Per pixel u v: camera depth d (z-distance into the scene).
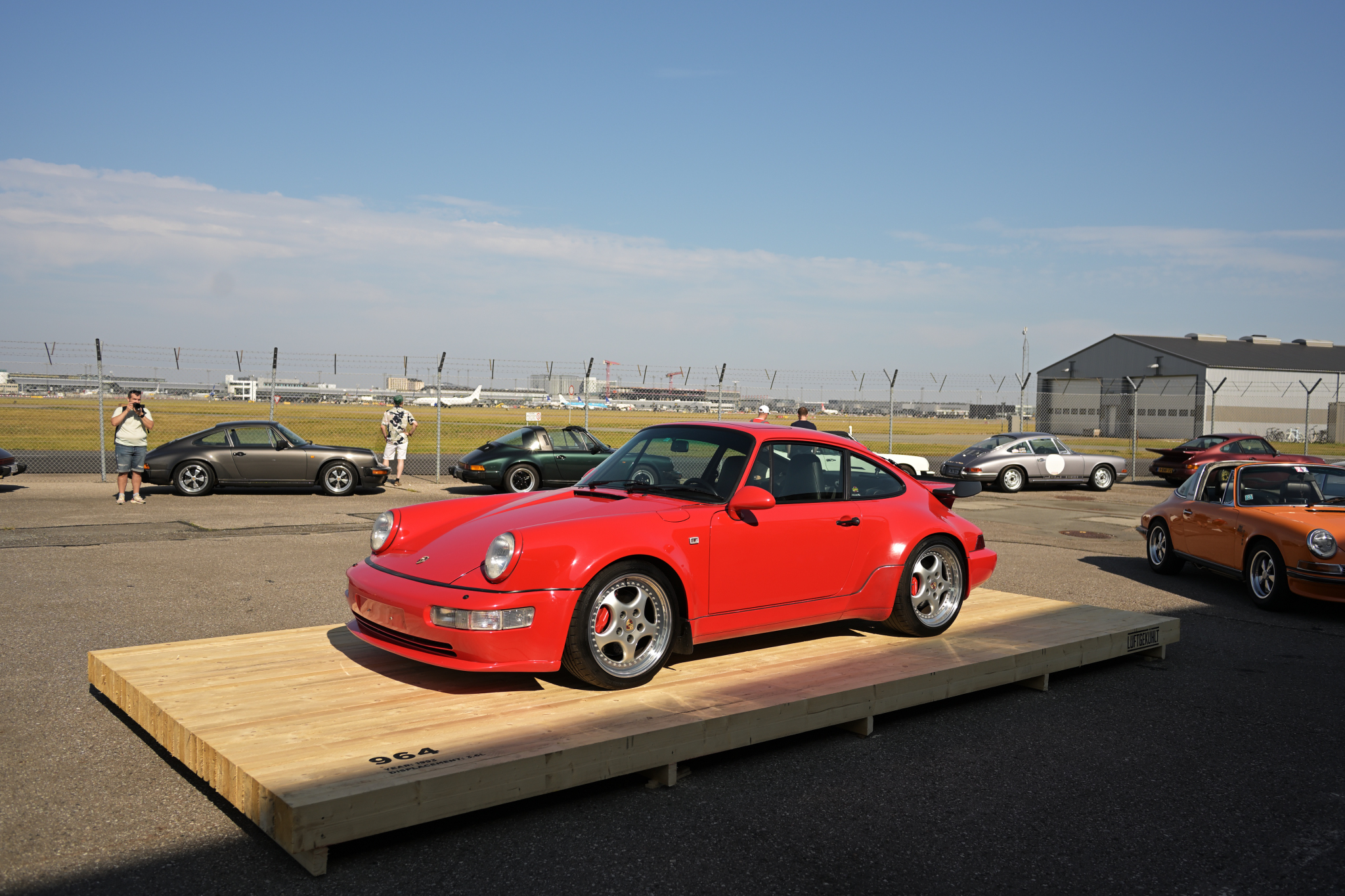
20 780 3.46
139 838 3.01
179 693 3.80
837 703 3.98
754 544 4.45
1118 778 3.73
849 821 3.27
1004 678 4.69
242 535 10.24
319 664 4.29
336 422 35.88
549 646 3.79
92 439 27.55
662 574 4.16
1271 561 7.41
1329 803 3.52
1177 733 4.30
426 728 3.41
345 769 2.96
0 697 4.43
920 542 5.11
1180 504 8.96
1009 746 4.10
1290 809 3.45
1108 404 52.28
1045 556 10.27
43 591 6.91
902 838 3.14
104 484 15.91
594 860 2.93
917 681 4.30
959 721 4.45
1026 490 19.84
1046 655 4.91
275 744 3.20
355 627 4.29
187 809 3.25
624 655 4.06
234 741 3.22
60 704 4.36
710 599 4.31
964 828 3.23
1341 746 4.16
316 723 3.45
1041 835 3.19
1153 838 3.19
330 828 2.72
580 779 3.23
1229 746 4.14
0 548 8.88
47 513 11.67
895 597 5.00
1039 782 3.67
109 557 8.55
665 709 3.70
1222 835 3.22
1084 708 4.69
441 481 18.47
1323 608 7.57
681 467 4.79
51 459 20.44
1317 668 5.59
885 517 5.05
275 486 16.50
